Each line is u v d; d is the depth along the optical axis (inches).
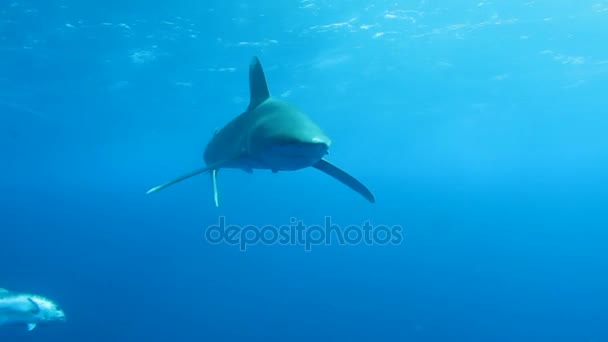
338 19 668.1
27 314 329.4
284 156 152.7
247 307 898.1
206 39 717.9
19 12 604.4
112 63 811.4
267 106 189.0
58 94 1005.8
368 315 852.6
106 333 752.3
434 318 844.6
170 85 957.2
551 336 768.3
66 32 673.0
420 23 694.5
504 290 1047.6
